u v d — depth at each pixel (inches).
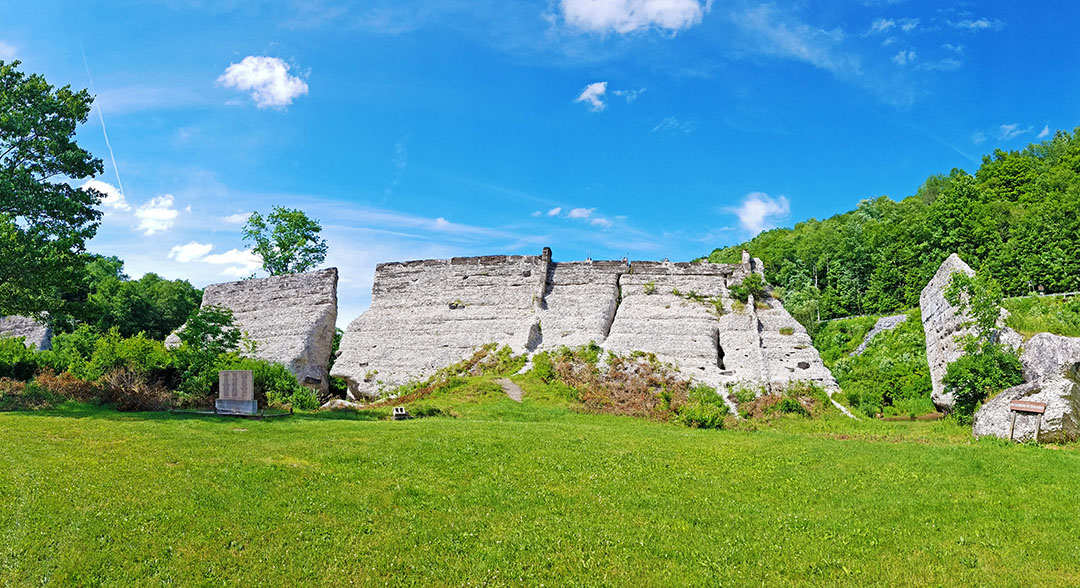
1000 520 501.7
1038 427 863.7
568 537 467.8
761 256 3427.7
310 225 2482.8
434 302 1850.4
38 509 478.6
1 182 1020.5
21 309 1079.0
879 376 1476.4
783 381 1462.8
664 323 1669.5
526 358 1599.4
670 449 755.4
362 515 502.9
